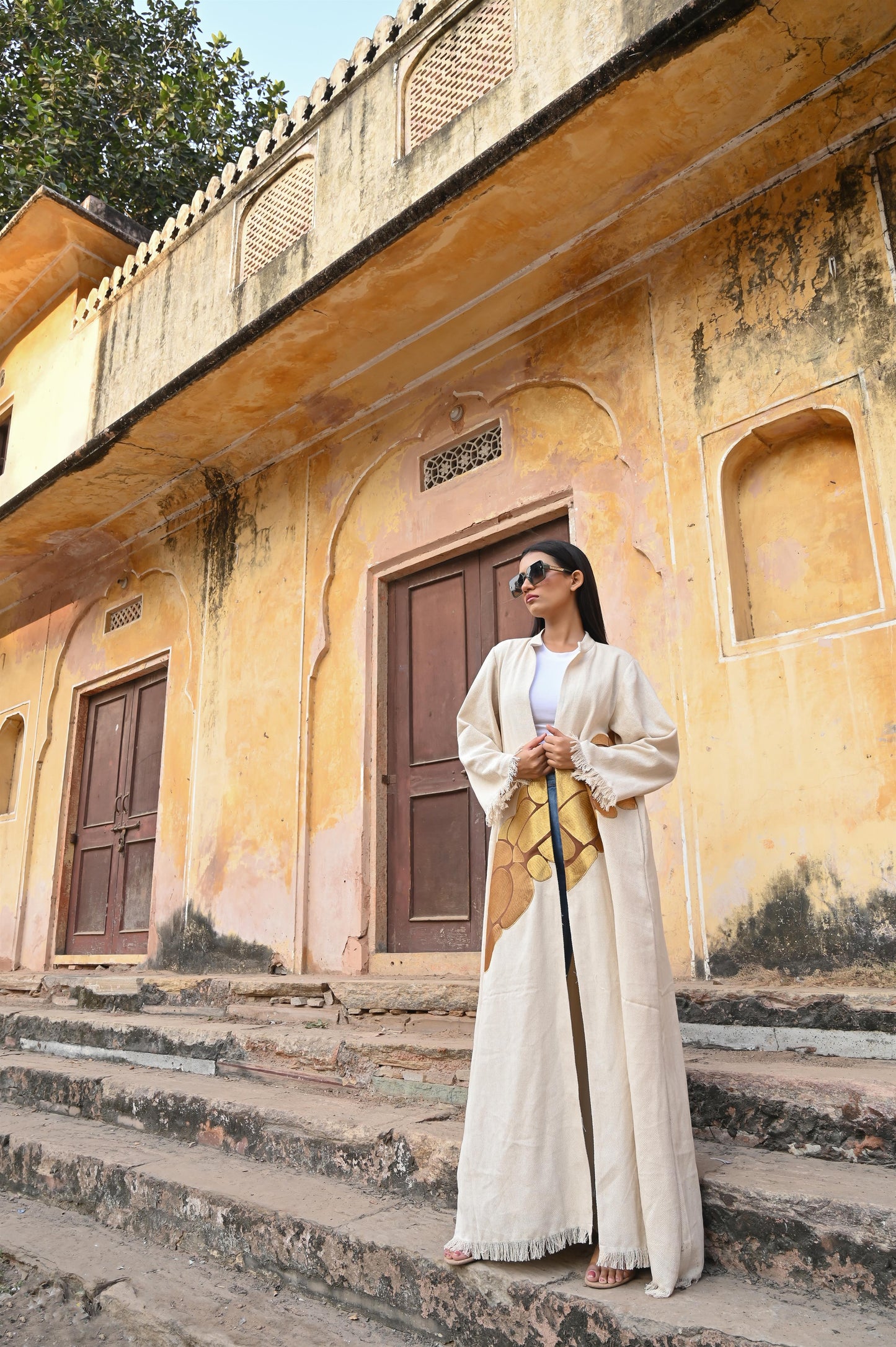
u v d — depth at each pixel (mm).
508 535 4961
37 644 9023
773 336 3820
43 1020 5055
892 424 3375
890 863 3109
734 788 3545
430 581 5410
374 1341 2096
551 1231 1938
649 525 4105
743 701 3590
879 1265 1835
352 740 5434
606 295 4562
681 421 4074
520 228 4426
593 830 2125
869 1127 2252
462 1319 2014
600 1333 1798
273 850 5703
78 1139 3457
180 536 7320
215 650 6633
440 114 4883
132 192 11492
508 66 4543
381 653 5508
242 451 6488
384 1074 3307
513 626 4906
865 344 3512
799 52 3514
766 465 3896
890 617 3258
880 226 3553
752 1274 1983
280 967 5441
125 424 6184
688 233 4242
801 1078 2406
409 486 5488
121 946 7223
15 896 8328
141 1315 2301
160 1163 3045
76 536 8008
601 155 3996
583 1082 2111
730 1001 3010
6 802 9211
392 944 5113
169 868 6559
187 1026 4238
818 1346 1629
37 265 8258
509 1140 1977
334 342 5324
